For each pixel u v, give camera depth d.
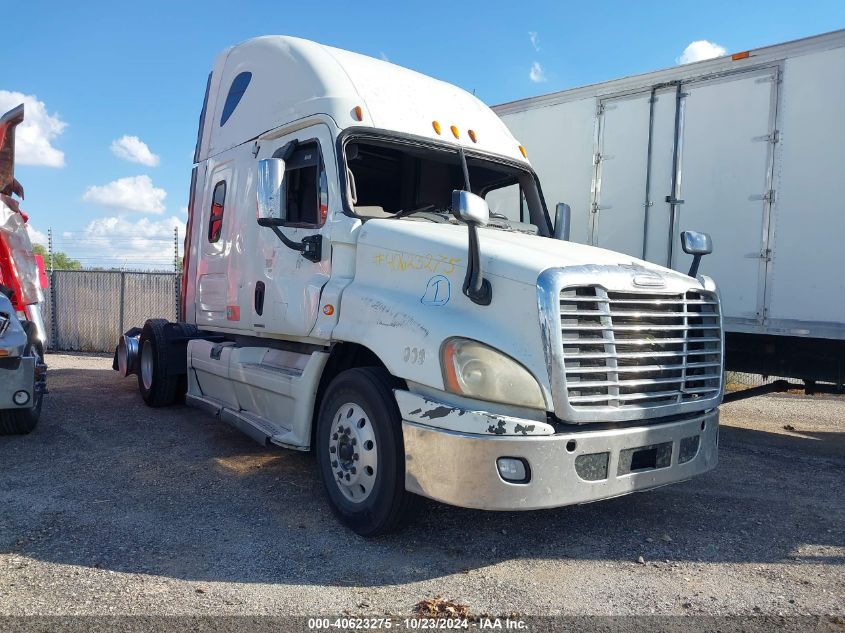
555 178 8.31
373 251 4.63
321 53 5.59
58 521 4.44
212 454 6.18
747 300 6.71
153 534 4.26
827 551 4.24
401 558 3.98
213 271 6.86
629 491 3.93
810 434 8.05
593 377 3.85
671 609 3.44
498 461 3.60
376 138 5.17
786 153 6.45
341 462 4.42
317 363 4.81
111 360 13.94
